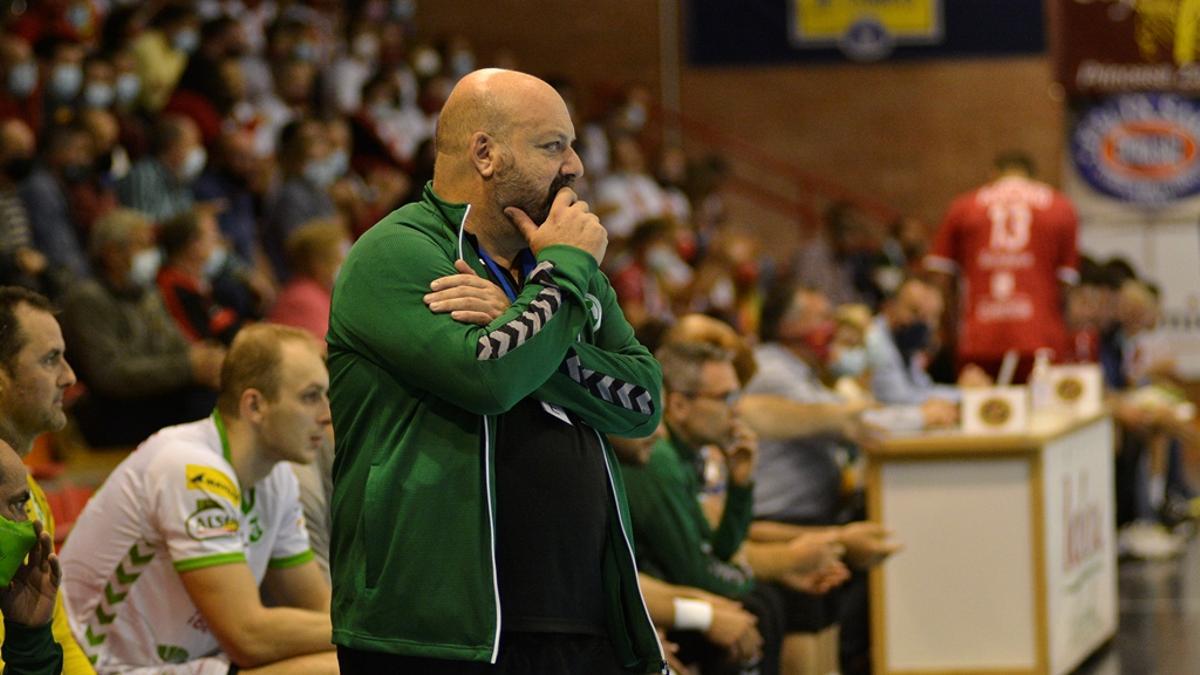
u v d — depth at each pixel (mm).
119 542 6746
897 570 10844
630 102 27531
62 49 15703
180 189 14070
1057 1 27422
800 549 9195
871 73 28781
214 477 6688
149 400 11039
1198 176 27266
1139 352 18797
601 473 5188
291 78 19375
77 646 6145
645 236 19484
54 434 9961
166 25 18562
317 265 12016
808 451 10703
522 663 4973
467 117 5113
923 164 28812
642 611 5195
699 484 9047
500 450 5043
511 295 5191
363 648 4914
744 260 20562
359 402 5039
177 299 11914
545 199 5137
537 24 29047
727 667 8102
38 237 12734
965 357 17109
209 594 6590
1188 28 27094
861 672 11336
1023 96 28500
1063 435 11438
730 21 28922
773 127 29016
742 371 9328
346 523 5035
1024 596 10797
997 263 16859
